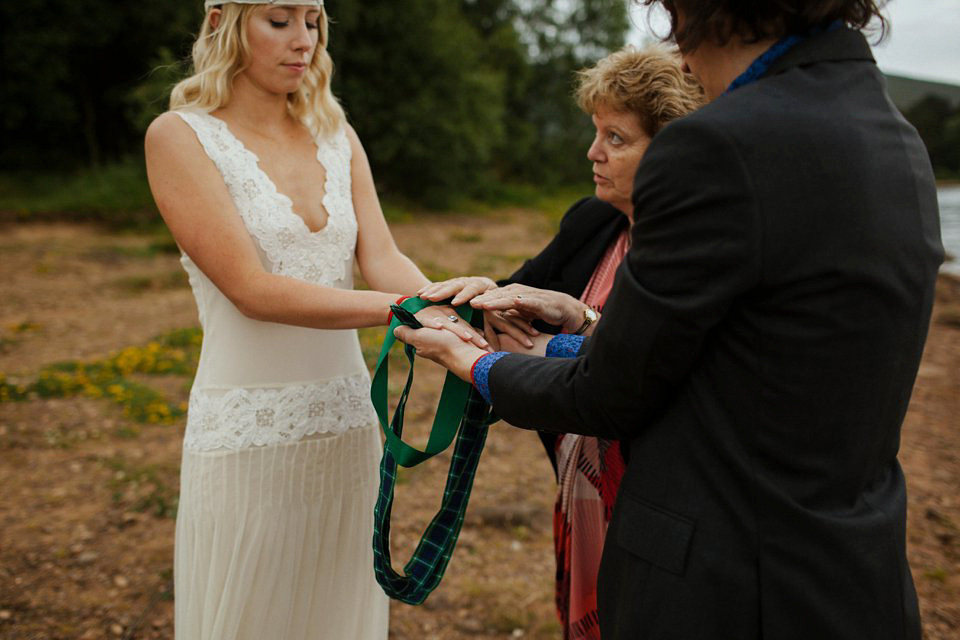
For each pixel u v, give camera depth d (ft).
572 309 5.85
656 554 3.95
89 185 52.95
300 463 6.24
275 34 5.84
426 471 13.62
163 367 19.76
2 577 10.19
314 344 6.33
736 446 3.80
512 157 93.66
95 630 9.14
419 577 5.62
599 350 3.96
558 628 9.30
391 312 5.64
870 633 3.73
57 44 56.80
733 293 3.60
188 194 5.74
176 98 6.15
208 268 5.81
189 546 6.29
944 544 11.62
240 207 5.90
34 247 39.40
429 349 5.26
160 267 36.68
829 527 3.67
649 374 3.84
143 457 14.33
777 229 3.52
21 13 56.39
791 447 3.71
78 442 14.99
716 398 3.85
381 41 65.41
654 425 4.11
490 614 9.57
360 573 6.72
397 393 17.80
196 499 6.19
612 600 4.23
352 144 6.90
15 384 17.85
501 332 5.92
